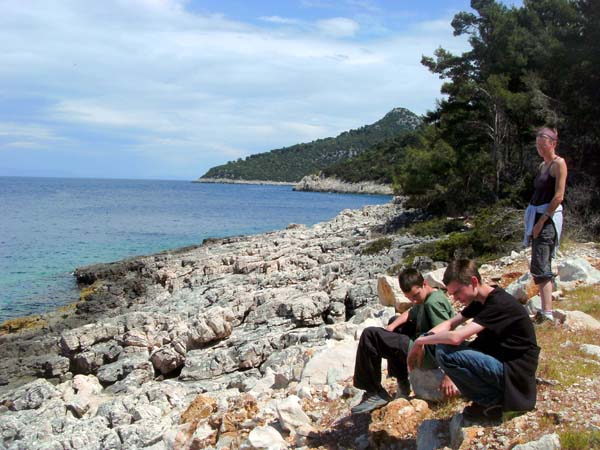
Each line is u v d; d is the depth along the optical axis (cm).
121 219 6562
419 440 554
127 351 1535
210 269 2658
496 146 3547
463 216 3512
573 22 3397
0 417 1180
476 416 540
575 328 782
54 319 2241
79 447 989
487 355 520
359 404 651
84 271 3072
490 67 3728
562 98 2942
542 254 808
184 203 10200
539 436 489
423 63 4053
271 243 3412
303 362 976
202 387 1245
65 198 11131
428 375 632
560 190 782
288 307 1633
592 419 504
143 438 962
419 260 2072
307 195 14400
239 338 1483
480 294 540
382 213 4769
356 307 1688
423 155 3928
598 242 1698
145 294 2539
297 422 708
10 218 6362
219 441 751
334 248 3031
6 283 2933
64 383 1431
